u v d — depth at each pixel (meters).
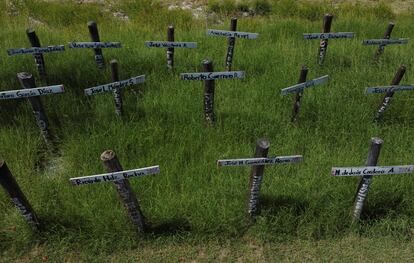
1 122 5.01
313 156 4.52
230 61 6.26
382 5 9.83
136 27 8.04
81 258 3.72
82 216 3.88
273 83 5.84
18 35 7.15
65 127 4.93
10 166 4.36
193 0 10.47
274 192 4.11
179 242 3.86
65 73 6.06
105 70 6.18
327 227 3.93
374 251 3.83
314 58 6.70
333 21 8.58
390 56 6.84
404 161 4.51
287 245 3.86
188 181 4.15
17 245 3.78
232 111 5.23
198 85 5.74
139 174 3.34
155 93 5.55
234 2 10.05
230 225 3.91
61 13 8.95
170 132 4.87
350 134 4.94
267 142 3.45
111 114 5.17
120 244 3.80
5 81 5.70
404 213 4.06
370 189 4.11
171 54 6.09
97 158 4.46
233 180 4.18
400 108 5.39
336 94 5.55
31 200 4.01
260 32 7.84
